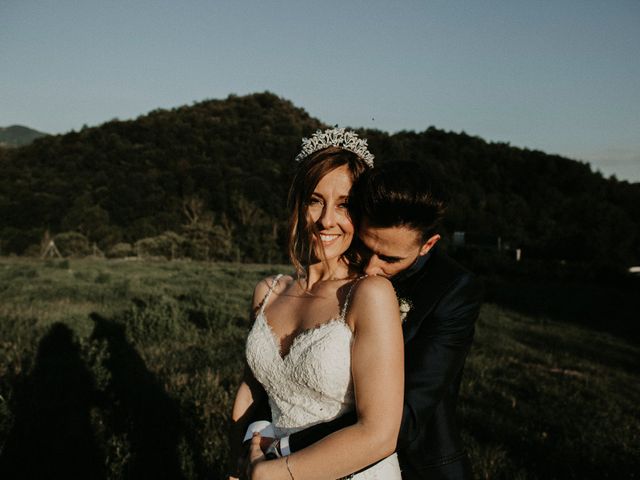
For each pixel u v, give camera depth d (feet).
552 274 98.73
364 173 5.41
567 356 30.68
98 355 20.74
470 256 107.14
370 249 5.39
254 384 6.47
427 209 5.04
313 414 5.24
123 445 12.84
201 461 12.34
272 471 4.59
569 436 15.90
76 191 175.94
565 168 266.77
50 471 11.57
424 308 5.67
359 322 4.84
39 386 16.55
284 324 5.65
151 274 69.21
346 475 4.55
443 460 5.65
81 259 111.96
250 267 102.47
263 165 212.43
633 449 15.02
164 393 16.58
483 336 34.17
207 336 27.45
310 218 5.51
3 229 142.82
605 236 151.33
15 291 41.16
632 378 26.50
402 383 4.71
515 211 222.28
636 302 67.56
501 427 15.90
